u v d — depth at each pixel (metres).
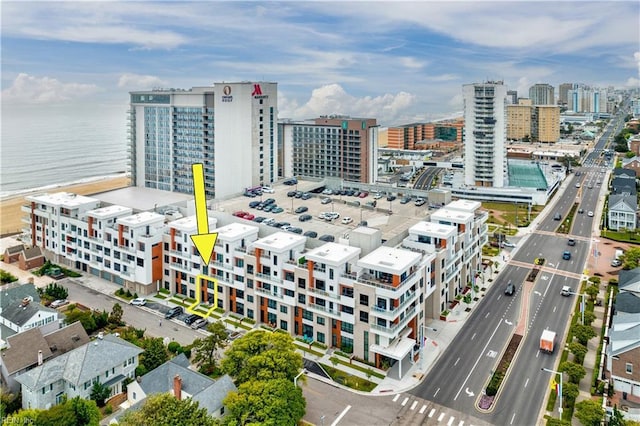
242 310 117.19
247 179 181.38
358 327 97.94
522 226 198.00
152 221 130.62
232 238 115.88
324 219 143.38
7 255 153.12
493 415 81.50
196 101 192.75
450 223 127.31
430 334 108.88
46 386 81.00
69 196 159.00
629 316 97.94
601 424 77.44
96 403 82.38
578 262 154.75
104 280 139.25
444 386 89.75
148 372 85.88
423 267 104.12
